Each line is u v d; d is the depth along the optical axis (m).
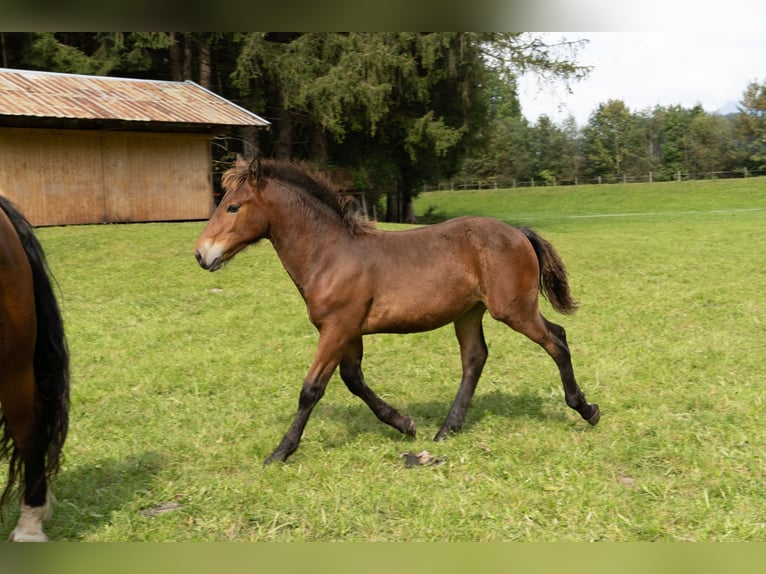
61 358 4.29
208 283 12.75
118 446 5.72
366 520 4.32
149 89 22.16
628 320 10.37
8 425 4.20
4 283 3.83
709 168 64.19
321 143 30.64
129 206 20.22
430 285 5.53
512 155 67.06
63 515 4.55
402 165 33.53
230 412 6.62
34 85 19.81
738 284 13.05
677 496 4.58
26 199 18.41
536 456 5.28
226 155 28.94
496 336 9.55
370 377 7.82
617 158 66.06
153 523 4.39
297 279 5.56
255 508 4.55
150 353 8.74
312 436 5.92
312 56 28.05
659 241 20.36
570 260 15.84
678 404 6.54
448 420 5.90
